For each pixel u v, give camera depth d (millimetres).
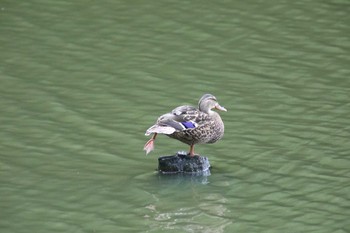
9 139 17656
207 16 23906
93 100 19516
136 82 20422
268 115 18875
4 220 14531
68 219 14625
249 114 18938
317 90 20031
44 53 21812
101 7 24422
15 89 19969
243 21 23656
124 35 22797
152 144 16172
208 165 16625
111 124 18453
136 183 16047
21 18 23703
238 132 18172
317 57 21688
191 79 20578
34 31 23000
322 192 15680
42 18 23703
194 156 16516
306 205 15203
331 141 17656
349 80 20516
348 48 22156
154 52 21953
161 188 15867
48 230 14219
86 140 17750
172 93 19859
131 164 16828
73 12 24109
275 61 21516
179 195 15648
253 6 24562
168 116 15852
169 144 17750
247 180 16219
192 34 22891
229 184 16047
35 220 14555
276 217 14781
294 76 20750
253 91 19984
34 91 19906
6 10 24172
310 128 18266
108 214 14836
